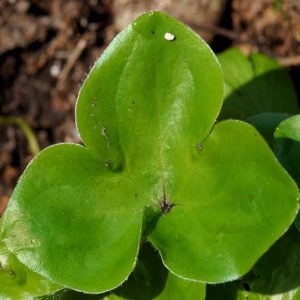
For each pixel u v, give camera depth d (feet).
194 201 0.45
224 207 0.43
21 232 0.45
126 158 0.47
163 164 0.47
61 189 0.46
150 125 0.46
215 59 0.44
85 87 0.44
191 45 0.44
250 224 0.41
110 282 0.43
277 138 0.48
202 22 0.91
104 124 0.45
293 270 0.52
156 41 0.44
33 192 0.45
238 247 0.42
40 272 0.44
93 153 0.46
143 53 0.44
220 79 0.44
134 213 0.47
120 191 0.47
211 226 0.44
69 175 0.46
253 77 0.77
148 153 0.47
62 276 0.44
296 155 0.48
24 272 0.51
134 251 0.44
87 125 0.45
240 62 0.78
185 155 0.46
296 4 0.89
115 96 0.45
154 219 0.46
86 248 0.45
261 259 0.53
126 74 0.45
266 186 0.41
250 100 0.76
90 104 0.45
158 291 0.50
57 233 0.45
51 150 0.45
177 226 0.45
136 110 0.46
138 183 0.47
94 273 0.44
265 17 0.92
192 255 0.43
